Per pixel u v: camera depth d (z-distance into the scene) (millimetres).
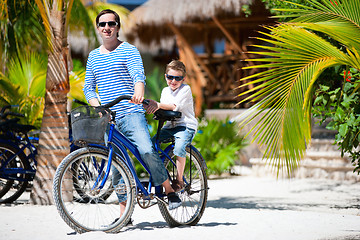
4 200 23250
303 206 23797
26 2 24219
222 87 56125
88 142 15602
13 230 16484
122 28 51594
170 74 16953
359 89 20906
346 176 33312
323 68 17047
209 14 48500
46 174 22734
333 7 17141
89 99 16578
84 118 15289
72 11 30672
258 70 51938
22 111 29391
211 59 57125
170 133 17312
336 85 23547
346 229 16938
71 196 21266
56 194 15305
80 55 46625
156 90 48875
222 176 38438
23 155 23281
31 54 28734
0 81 28578
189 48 55875
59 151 22844
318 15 17500
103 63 16266
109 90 16250
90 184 17172
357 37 16500
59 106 23109
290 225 17578
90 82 16766
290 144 16812
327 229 16859
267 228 16953
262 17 49219
